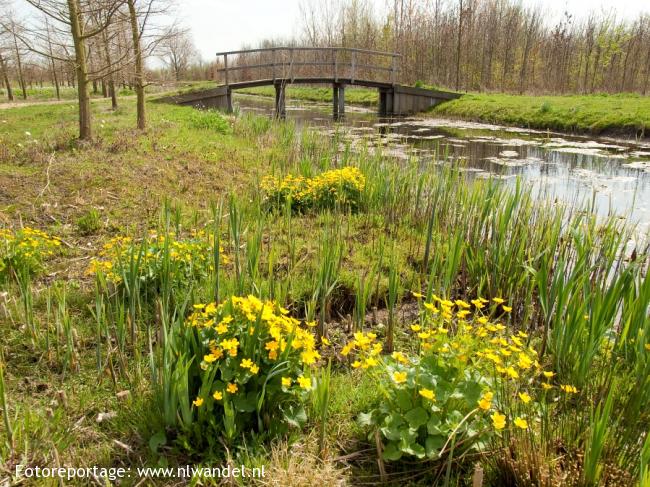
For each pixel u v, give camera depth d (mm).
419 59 27828
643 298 2859
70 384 2789
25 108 15750
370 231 5242
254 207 5293
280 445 2314
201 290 3557
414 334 3471
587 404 2627
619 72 23562
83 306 3523
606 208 6801
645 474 1761
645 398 2453
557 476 2041
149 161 7398
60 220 5160
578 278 3277
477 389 2217
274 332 2338
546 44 26656
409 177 6102
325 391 2275
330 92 30750
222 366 2342
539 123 15656
